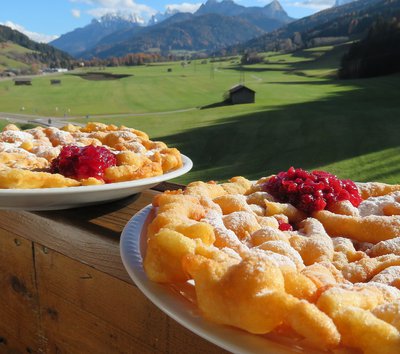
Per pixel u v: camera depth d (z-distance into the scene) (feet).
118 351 3.76
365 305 2.31
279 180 4.51
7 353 5.23
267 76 196.24
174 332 3.24
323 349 2.08
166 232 2.75
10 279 4.82
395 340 2.01
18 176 4.35
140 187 4.73
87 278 3.90
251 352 2.08
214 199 4.08
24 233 4.44
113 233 3.90
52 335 4.47
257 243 3.28
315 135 63.62
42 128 7.02
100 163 4.88
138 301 3.47
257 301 2.18
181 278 2.70
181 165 5.83
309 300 2.33
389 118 73.51
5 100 143.33
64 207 4.48
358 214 4.09
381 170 43.11
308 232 3.67
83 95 148.87
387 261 3.02
